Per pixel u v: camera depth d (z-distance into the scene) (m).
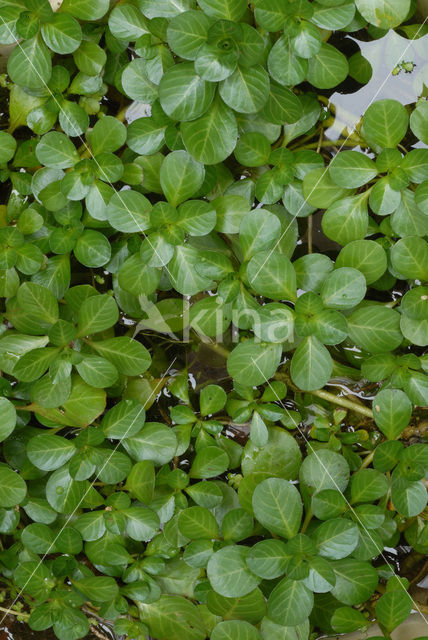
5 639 0.77
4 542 0.77
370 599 0.76
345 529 0.73
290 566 0.73
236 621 0.73
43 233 0.76
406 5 0.74
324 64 0.74
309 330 0.74
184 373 0.77
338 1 0.73
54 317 0.74
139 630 0.75
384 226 0.75
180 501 0.75
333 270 0.74
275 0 0.72
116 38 0.75
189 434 0.76
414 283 0.77
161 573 0.76
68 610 0.74
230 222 0.75
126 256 0.76
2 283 0.75
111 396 0.77
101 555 0.75
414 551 0.77
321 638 0.76
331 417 0.77
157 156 0.76
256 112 0.74
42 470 0.76
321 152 0.77
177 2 0.74
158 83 0.75
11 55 0.74
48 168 0.76
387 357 0.75
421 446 0.74
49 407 0.74
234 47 0.72
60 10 0.74
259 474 0.76
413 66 0.77
